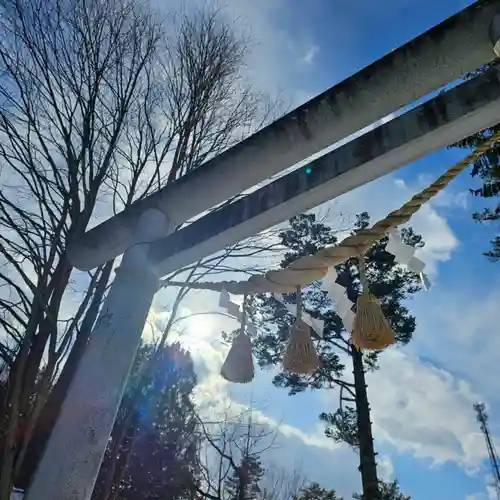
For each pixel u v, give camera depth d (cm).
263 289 189
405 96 163
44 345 336
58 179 392
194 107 494
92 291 348
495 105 137
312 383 1209
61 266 358
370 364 1243
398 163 155
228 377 192
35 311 320
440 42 152
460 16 150
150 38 491
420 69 157
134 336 198
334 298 177
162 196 219
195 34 529
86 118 430
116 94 461
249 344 196
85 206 392
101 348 192
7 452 278
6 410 307
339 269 1013
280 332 1121
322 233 1012
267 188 184
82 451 173
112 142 438
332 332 1141
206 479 852
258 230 188
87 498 169
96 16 465
